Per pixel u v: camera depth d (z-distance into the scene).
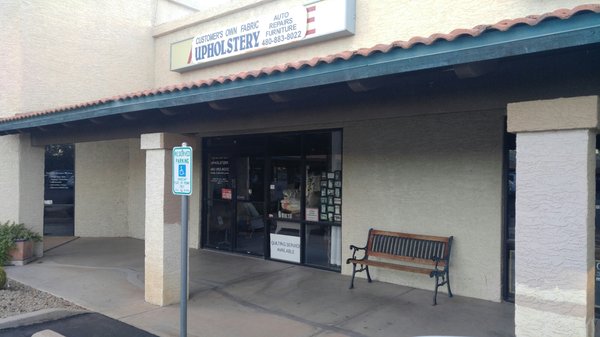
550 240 3.58
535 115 3.63
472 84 4.67
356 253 7.98
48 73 10.63
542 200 3.62
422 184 7.25
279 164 9.38
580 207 3.47
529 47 3.48
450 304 6.51
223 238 10.53
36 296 7.07
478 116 6.73
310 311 6.35
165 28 12.10
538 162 3.64
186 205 4.64
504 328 5.61
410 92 5.09
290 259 9.19
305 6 8.42
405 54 4.13
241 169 10.19
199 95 5.79
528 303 3.66
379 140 7.73
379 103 5.33
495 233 6.57
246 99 5.78
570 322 3.49
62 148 12.97
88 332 5.68
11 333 5.64
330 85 5.05
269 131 9.37
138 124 7.86
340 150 8.41
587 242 3.45
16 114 9.84
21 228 9.74
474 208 6.75
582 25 3.28
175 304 6.77
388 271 7.67
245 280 7.98
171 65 11.61
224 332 5.62
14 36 10.17
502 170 6.53
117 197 13.14
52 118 8.30
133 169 13.01
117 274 8.56
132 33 12.24
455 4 6.88
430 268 7.16
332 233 8.55
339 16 7.94
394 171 7.56
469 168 6.80
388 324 5.82
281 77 4.97
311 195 8.84
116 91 11.91
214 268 8.88
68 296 7.16
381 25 7.68
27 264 9.49
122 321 6.05
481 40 3.71
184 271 4.64
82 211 12.98
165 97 6.25
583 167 3.46
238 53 9.67
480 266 6.70
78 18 11.20
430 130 7.18
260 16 9.23
